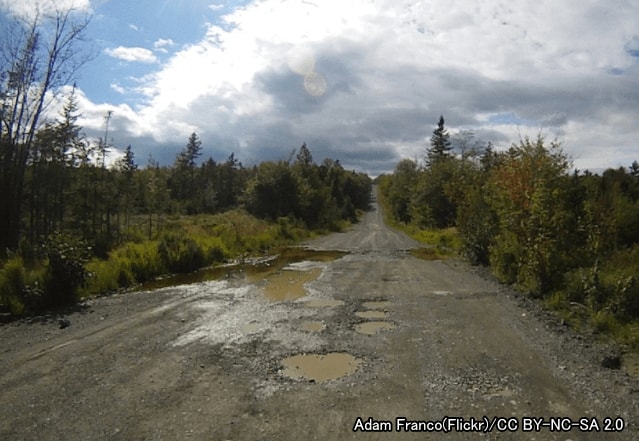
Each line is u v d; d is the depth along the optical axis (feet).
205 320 25.77
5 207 56.29
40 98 59.88
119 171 89.71
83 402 14.61
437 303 30.07
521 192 39.22
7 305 27.45
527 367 17.66
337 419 13.32
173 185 237.04
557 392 15.26
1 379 16.79
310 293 34.14
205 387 15.79
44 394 15.29
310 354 19.54
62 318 26.73
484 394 15.08
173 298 32.78
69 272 31.17
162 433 12.54
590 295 27.07
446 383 15.99
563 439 12.18
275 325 24.52
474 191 57.16
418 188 150.82
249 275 45.27
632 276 26.40
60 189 74.69
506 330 23.20
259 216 151.94
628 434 12.48
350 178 330.75
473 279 40.70
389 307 29.01
